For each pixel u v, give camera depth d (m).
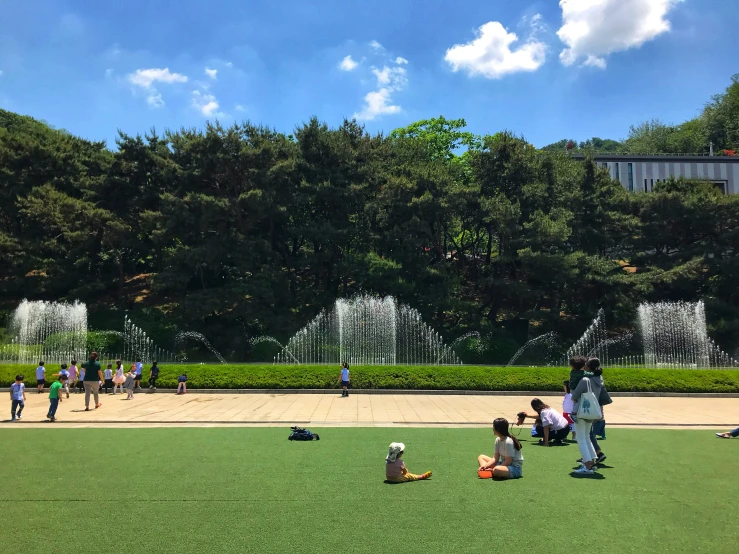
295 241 37.28
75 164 38.53
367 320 30.48
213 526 5.65
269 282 30.70
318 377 18.50
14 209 36.94
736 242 34.31
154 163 35.00
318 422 12.38
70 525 5.70
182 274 30.73
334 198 32.59
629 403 16.20
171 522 5.77
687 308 31.47
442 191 33.12
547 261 30.28
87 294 34.50
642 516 5.97
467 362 29.81
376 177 34.31
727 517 5.94
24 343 30.09
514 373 18.31
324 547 5.09
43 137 41.94
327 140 33.72
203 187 32.88
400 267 31.33
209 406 15.03
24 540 5.30
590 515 5.99
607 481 7.38
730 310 32.06
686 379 18.12
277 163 31.50
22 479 7.48
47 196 33.97
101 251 37.16
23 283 34.50
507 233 31.62
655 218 35.41
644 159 56.38
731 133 67.38
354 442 10.01
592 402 7.80
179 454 8.98
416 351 30.34
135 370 18.19
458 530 5.53
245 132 34.22
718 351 30.64
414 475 7.44
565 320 35.28
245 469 7.96
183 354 28.69
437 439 10.35
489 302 35.81
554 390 17.81
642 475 7.70
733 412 14.28
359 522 5.75
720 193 35.62
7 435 10.82
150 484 7.20
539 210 32.03
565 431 9.98
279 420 12.62
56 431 11.27
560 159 39.00
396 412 13.95
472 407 14.91
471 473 7.78
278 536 5.37
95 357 14.55
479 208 33.69
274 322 30.34
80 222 32.81
